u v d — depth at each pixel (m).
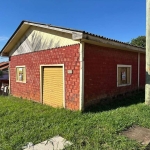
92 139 3.35
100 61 6.46
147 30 6.09
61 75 6.42
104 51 6.67
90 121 4.39
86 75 5.77
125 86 8.14
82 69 5.52
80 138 3.44
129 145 3.11
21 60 8.96
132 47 7.66
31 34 8.04
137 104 6.39
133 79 8.83
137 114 4.97
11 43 9.32
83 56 5.54
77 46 5.64
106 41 5.93
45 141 3.42
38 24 6.85
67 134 3.65
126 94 8.22
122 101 7.16
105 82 6.79
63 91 6.28
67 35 6.02
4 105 6.75
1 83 12.45
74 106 5.86
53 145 3.24
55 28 5.97
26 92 8.59
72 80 5.89
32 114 5.34
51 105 6.91
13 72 9.88
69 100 6.05
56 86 6.67
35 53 7.77
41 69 7.41
